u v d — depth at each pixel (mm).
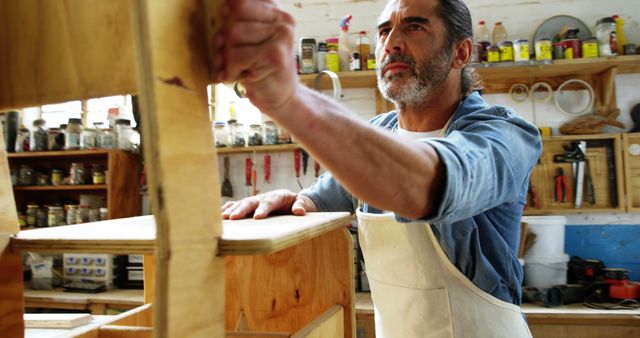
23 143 2844
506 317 1062
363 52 2525
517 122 973
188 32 445
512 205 1083
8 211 663
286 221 750
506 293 1080
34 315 1044
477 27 2592
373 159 539
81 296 2346
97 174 2746
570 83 2539
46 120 3199
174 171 410
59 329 975
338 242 1074
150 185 397
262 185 2812
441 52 1176
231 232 530
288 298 1121
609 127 2402
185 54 438
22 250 619
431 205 613
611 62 2275
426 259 1103
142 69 396
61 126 2871
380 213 1251
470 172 654
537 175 2467
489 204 750
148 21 393
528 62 2275
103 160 2967
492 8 2637
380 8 2752
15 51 601
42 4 576
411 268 1128
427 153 603
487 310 1059
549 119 2566
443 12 1175
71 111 3191
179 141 421
